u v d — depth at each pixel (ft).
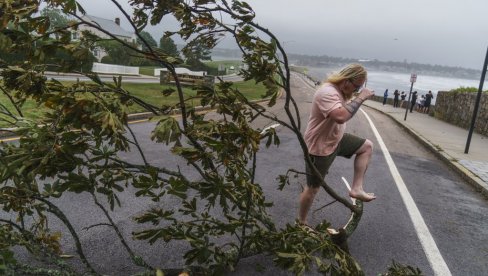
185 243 11.30
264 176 20.20
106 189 6.31
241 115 6.69
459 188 22.74
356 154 11.63
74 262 9.68
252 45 6.53
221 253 8.32
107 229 11.86
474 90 65.00
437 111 79.77
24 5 4.85
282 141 31.60
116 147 5.94
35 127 5.29
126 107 5.91
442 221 16.01
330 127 10.69
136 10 6.28
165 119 5.60
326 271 7.41
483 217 17.29
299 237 7.75
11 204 7.00
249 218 8.28
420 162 30.01
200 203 14.69
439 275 11.22
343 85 10.39
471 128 34.22
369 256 11.83
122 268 9.68
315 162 11.08
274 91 6.84
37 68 5.48
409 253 12.42
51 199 13.79
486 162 30.60
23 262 9.23
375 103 130.41
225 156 6.24
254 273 9.77
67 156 5.63
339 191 18.81
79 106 5.23
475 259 12.51
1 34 4.74
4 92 5.98
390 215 15.98
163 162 20.86
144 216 7.05
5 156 5.20
